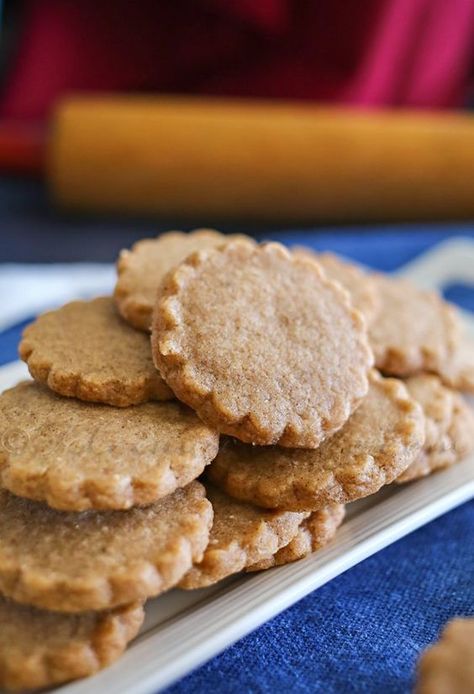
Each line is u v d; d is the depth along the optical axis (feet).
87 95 2.56
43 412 0.79
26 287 1.37
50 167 2.12
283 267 0.90
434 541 0.89
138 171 2.08
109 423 0.78
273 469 0.81
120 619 0.69
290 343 0.83
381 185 2.13
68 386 0.81
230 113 2.18
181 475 0.74
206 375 0.79
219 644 0.69
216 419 0.78
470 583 0.84
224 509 0.80
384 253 1.63
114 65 2.58
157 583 0.69
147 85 2.60
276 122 2.14
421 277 1.44
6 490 0.76
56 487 0.70
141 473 0.72
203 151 2.10
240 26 2.49
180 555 0.70
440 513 0.85
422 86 2.59
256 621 0.71
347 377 0.83
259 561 0.77
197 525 0.73
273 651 0.75
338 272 1.08
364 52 2.39
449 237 1.71
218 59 2.56
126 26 2.54
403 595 0.82
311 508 0.79
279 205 2.16
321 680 0.73
